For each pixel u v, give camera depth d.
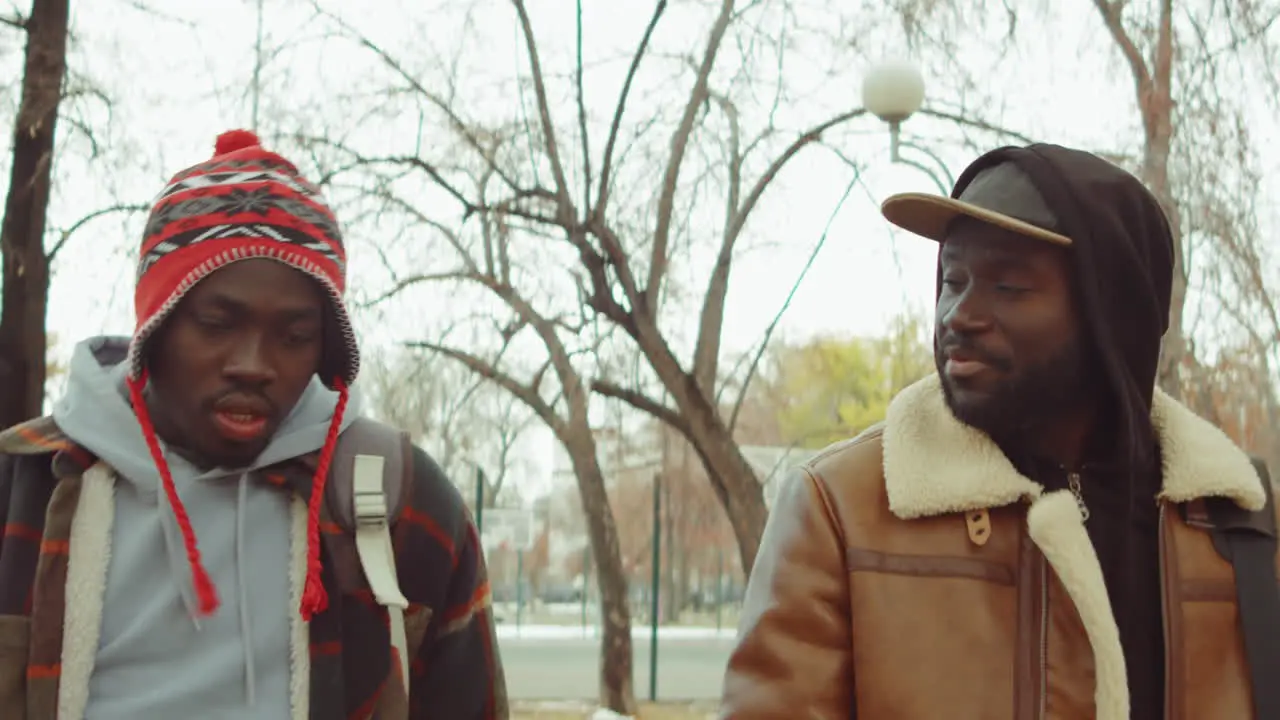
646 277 11.50
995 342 1.84
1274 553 1.89
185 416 1.84
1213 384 8.57
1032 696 1.79
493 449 27.78
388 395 12.09
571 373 11.41
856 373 18.20
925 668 1.81
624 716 13.10
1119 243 1.84
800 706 1.85
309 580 1.83
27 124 7.17
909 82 9.02
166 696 1.77
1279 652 1.81
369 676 1.88
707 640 29.84
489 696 2.12
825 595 1.90
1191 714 1.81
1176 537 1.89
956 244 1.90
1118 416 1.85
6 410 6.97
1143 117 8.77
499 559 46.38
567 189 11.10
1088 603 1.76
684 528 20.56
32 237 7.14
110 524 1.82
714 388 11.63
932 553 1.88
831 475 1.97
